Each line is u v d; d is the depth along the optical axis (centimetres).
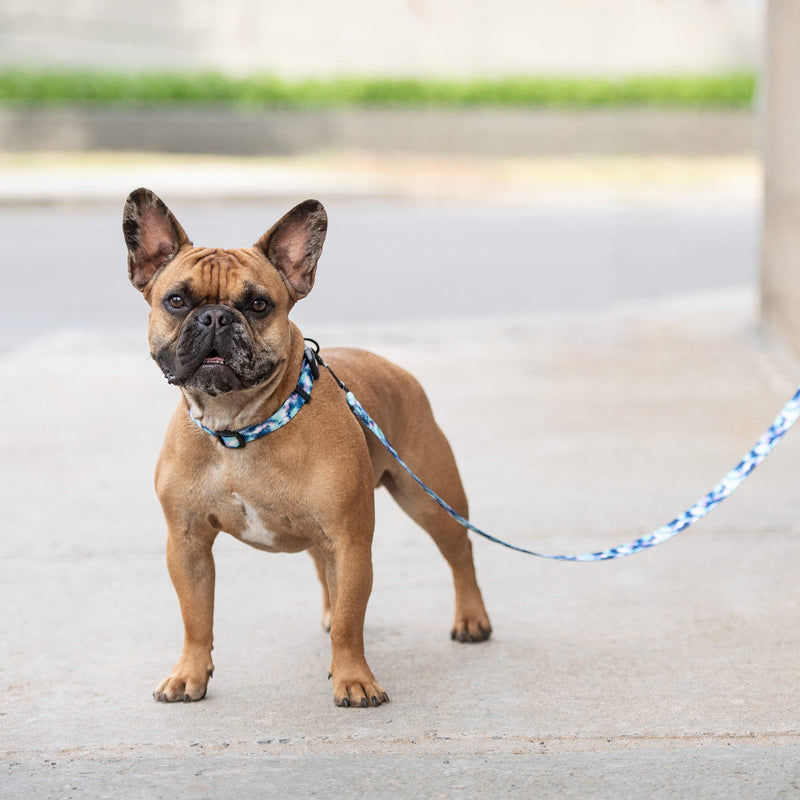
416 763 396
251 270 423
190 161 3039
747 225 2253
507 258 1828
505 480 767
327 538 446
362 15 4141
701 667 481
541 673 478
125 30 3850
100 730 429
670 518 688
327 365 479
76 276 1608
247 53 4022
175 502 448
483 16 4238
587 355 1144
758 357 1118
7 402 977
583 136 3362
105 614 553
